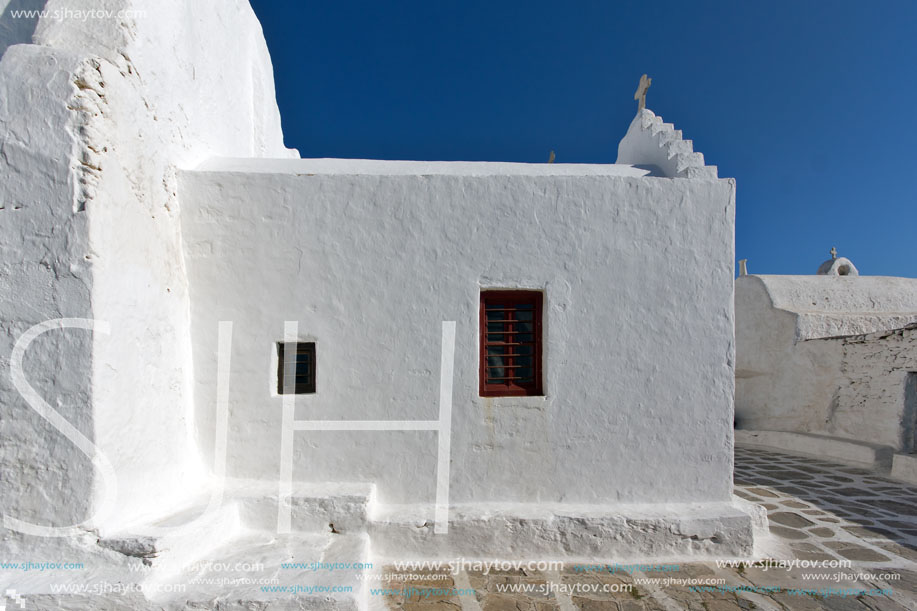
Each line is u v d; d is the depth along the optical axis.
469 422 4.58
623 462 4.66
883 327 10.34
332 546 3.93
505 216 4.67
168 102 4.41
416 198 4.63
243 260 4.51
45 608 3.01
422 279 4.61
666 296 4.73
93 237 3.34
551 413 4.62
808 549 4.67
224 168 4.95
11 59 3.45
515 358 4.78
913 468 7.18
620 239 4.72
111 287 3.46
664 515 4.43
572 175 4.76
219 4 5.76
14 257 3.31
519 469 4.61
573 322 4.67
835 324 10.22
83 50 3.74
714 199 4.77
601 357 4.67
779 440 9.88
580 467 4.64
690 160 5.04
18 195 3.33
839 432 9.18
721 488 4.70
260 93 7.66
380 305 4.58
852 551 4.64
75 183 3.34
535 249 4.67
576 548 4.33
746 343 11.17
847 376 9.11
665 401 4.69
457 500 4.57
